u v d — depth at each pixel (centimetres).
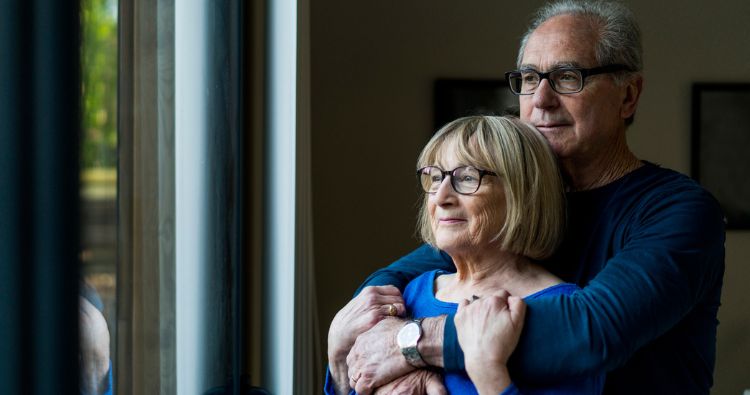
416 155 352
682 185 135
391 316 134
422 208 146
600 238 138
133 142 126
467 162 125
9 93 91
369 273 352
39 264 95
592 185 146
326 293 351
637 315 112
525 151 126
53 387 96
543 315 114
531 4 350
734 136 354
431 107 352
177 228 162
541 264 143
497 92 350
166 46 144
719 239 129
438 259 155
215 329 182
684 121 356
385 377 124
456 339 117
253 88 222
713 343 139
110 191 113
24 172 93
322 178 350
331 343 138
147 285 134
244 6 220
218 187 183
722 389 359
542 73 145
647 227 128
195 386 175
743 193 356
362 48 349
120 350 121
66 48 98
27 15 93
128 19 124
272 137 223
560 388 115
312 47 347
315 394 262
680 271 119
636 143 357
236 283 192
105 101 113
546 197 126
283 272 225
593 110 143
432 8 350
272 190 224
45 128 95
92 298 108
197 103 175
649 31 354
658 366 132
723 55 354
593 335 111
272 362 228
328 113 349
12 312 91
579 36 144
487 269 130
